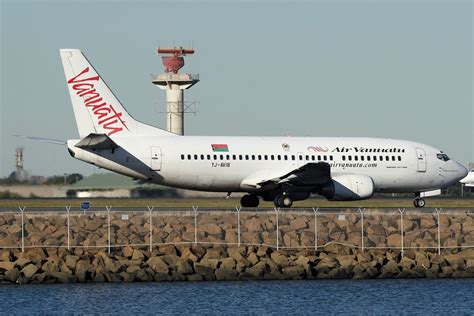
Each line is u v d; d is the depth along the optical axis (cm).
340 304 12156
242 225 15488
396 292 12962
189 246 14712
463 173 19725
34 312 11594
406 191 19500
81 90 17438
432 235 15662
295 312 11725
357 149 18875
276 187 18275
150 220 14912
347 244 15088
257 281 13700
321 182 18100
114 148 17438
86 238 14875
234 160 18050
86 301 12212
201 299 12375
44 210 17612
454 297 12638
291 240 15038
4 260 13912
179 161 17725
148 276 13612
